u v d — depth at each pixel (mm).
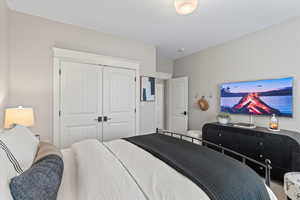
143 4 2176
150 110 3801
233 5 2217
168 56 4598
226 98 3457
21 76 2326
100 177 981
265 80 2836
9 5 2158
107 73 3107
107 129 3115
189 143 1766
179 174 1052
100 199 824
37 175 795
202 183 929
